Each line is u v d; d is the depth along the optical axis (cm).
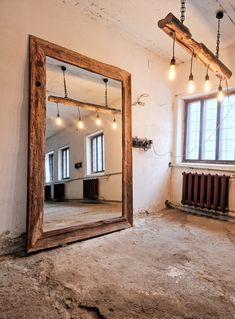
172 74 207
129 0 248
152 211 372
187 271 176
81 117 314
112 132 319
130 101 314
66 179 311
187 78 390
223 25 287
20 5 216
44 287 154
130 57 329
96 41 283
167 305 134
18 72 215
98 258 200
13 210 213
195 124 397
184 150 407
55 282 160
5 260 196
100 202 325
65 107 290
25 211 221
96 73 278
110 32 299
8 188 211
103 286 155
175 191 402
